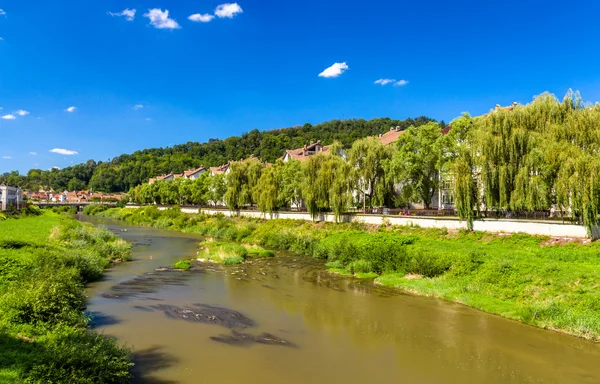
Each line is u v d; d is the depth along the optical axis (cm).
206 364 1525
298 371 1496
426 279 2828
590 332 1828
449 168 3844
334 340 1812
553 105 3384
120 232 6831
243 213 7231
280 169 6662
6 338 1343
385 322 2062
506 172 3369
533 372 1527
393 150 4956
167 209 9319
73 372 1164
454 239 3781
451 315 2172
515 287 2400
